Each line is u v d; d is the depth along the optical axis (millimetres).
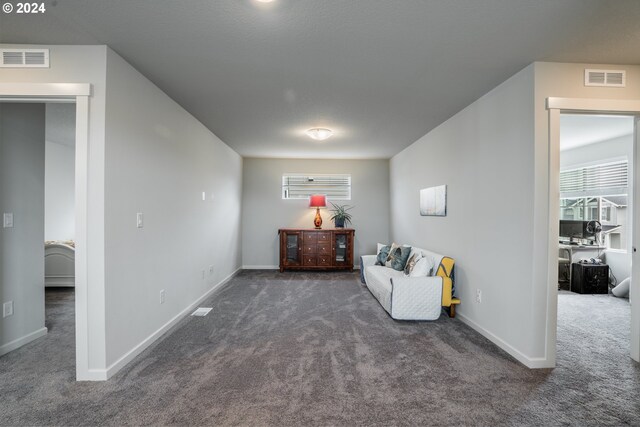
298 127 4230
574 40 2084
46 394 1994
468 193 3320
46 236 5824
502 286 2736
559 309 3918
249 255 6656
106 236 2174
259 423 1731
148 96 2717
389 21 1870
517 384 2148
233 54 2279
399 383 2150
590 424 1743
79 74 2160
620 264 4906
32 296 2844
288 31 1983
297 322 3354
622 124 4188
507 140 2686
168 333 3025
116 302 2291
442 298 3420
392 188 6461
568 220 5379
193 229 3791
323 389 2068
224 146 5133
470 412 1839
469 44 2135
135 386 2090
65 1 1692
